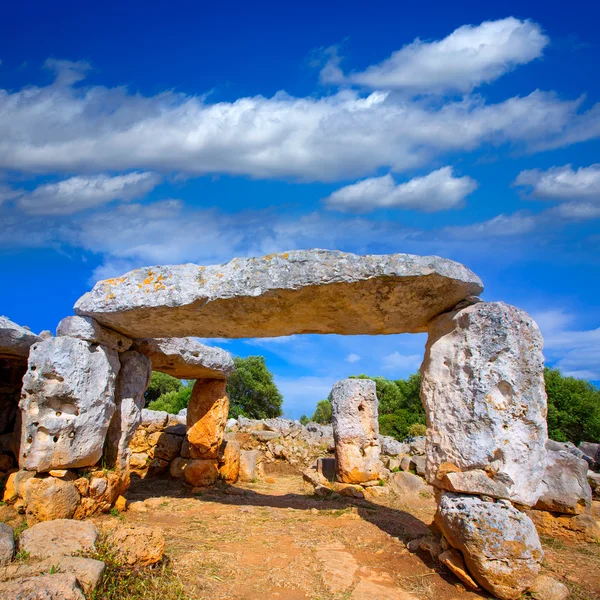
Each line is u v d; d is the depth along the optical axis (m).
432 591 4.76
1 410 8.14
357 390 9.94
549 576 5.24
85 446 6.33
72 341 6.27
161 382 26.88
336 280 5.35
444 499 5.31
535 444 5.12
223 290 5.75
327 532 6.55
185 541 5.84
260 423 14.66
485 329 5.36
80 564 3.80
